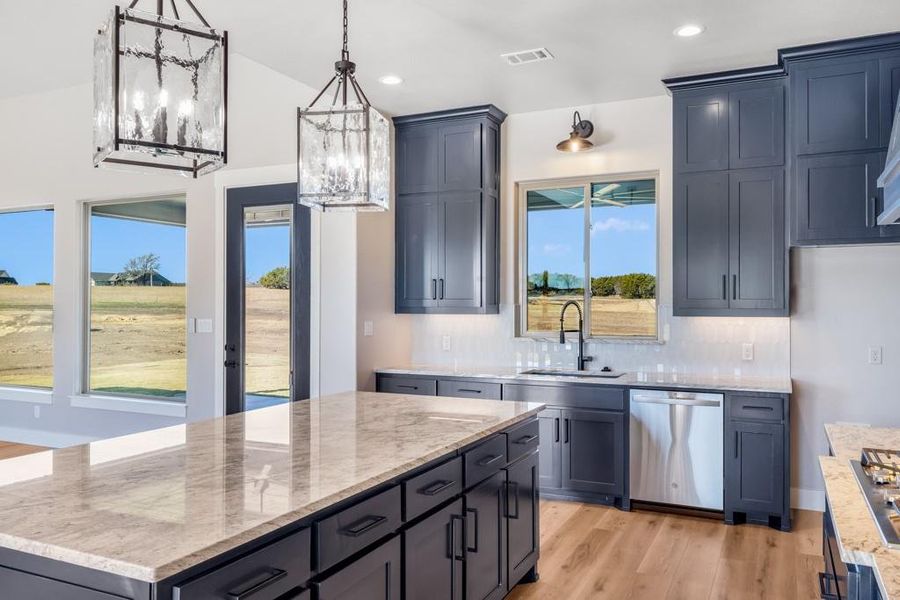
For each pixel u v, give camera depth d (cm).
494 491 265
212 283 533
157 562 122
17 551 139
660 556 347
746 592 304
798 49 372
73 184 597
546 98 468
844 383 416
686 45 369
